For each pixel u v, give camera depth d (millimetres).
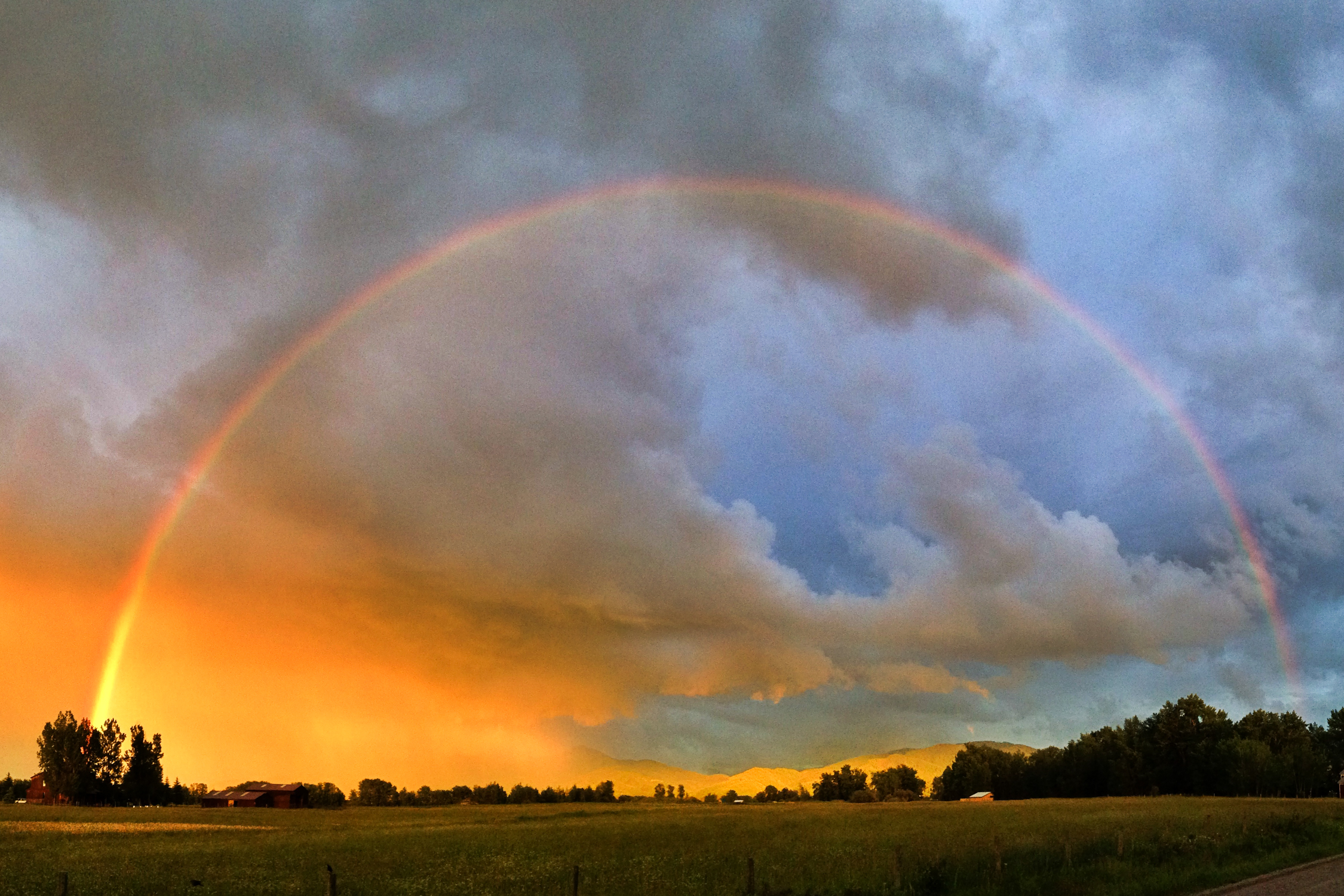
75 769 178125
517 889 31188
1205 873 30641
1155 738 161875
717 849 43781
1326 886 28688
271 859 45906
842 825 64312
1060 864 31875
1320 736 182625
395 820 104938
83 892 34312
